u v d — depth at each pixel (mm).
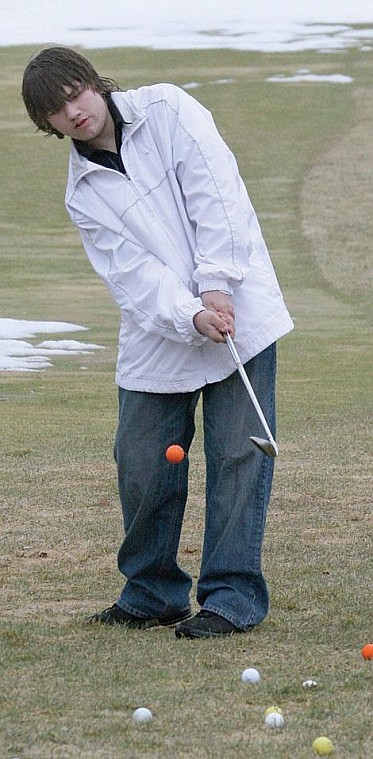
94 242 14211
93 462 25406
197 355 13969
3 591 16250
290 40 134125
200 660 13148
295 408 32844
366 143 98500
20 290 63656
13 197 88875
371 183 88375
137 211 13852
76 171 14125
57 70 13641
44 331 51188
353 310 57125
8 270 69500
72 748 10680
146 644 13820
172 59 124125
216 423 14164
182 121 13867
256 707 11734
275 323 14008
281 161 95188
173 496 14469
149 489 14297
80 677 12547
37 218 84375
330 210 82438
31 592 16203
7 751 10578
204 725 11234
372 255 71500
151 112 13930
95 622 14734
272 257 71562
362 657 13242
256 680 12430
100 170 13945
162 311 13617
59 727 11148
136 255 13906
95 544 18781
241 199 13852
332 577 16719
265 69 120812
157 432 14266
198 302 13523
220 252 13578
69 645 13719
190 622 14141
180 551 18328
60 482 23359
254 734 11039
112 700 11844
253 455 14125
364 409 32719
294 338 48906
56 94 13586
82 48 129625
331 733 11062
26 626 14469
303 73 119250
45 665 12953
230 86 114750
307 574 16891
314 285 64312
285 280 65625
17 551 18344
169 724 11242
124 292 14008
